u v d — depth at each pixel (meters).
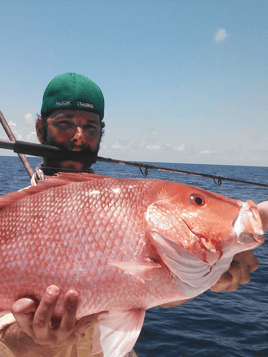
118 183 0.57
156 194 0.55
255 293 2.30
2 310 0.54
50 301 0.47
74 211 0.54
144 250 0.52
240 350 1.53
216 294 2.27
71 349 0.61
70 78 0.79
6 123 1.08
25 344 0.53
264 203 0.55
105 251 0.52
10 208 0.57
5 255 0.53
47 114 0.80
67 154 0.78
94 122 0.80
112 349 0.51
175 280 0.52
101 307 0.52
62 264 0.51
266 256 3.35
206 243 0.52
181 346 1.55
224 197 0.56
